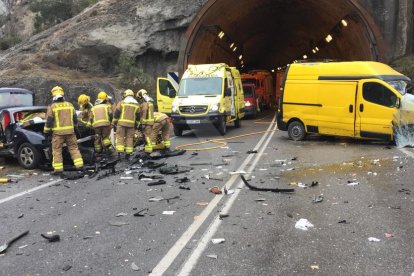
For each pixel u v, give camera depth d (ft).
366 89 43.34
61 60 95.55
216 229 19.08
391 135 41.81
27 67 89.45
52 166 34.94
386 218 19.88
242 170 32.24
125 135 38.06
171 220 20.58
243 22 109.19
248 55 169.48
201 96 56.59
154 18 95.71
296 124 48.83
